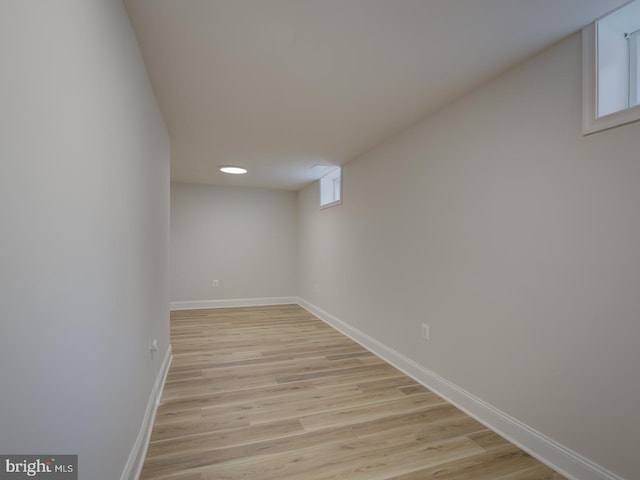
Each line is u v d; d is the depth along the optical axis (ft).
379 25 4.88
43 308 2.34
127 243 4.57
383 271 10.35
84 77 3.03
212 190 18.44
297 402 7.50
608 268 4.58
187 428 6.41
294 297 20.01
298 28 4.96
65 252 2.66
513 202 5.99
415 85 6.73
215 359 10.28
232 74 6.29
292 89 6.91
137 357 5.23
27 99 2.12
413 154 8.89
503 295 6.17
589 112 4.79
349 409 7.19
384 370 9.41
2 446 1.89
